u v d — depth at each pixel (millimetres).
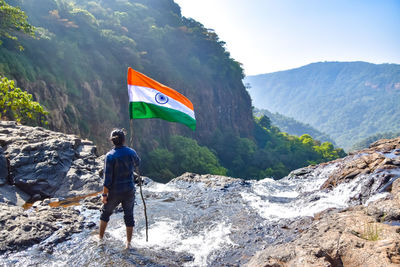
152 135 62312
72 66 47562
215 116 89250
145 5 100312
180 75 76812
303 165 94688
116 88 56812
